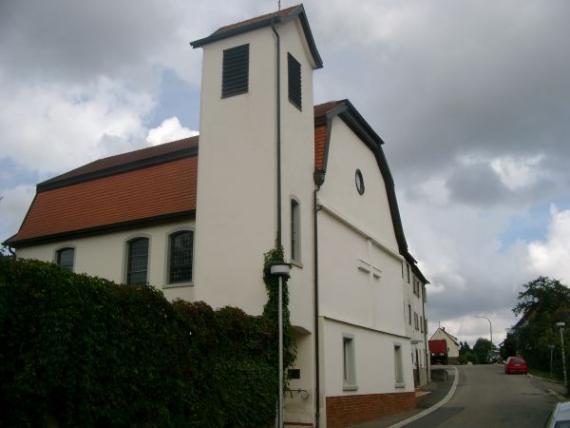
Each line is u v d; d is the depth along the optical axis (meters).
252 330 13.24
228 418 11.81
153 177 21.28
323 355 17.05
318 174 18.45
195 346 11.23
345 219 20.33
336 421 17.34
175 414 10.50
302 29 18.61
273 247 15.76
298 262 16.72
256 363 13.15
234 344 12.58
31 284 8.11
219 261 16.34
